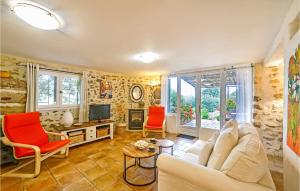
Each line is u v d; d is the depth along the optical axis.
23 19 1.54
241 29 1.84
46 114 3.72
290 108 1.38
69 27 1.81
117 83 5.43
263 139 3.50
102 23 1.71
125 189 2.05
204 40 2.20
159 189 1.56
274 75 3.38
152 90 5.83
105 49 2.64
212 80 4.40
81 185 2.13
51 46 2.51
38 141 2.76
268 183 1.19
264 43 2.31
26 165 2.69
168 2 1.32
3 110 3.04
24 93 3.32
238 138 1.72
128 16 1.56
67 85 4.17
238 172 1.18
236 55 2.99
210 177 1.23
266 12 1.47
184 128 5.00
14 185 2.11
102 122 4.34
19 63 3.24
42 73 3.64
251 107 3.60
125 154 2.25
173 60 3.42
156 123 4.80
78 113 4.39
